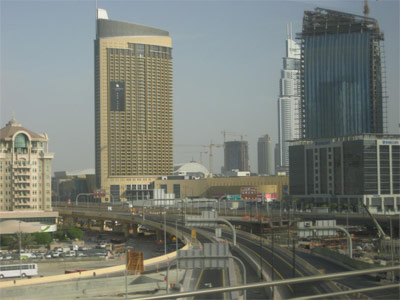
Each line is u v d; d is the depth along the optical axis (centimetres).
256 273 12288
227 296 9725
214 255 7162
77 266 18800
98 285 12200
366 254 16438
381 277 10956
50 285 11950
